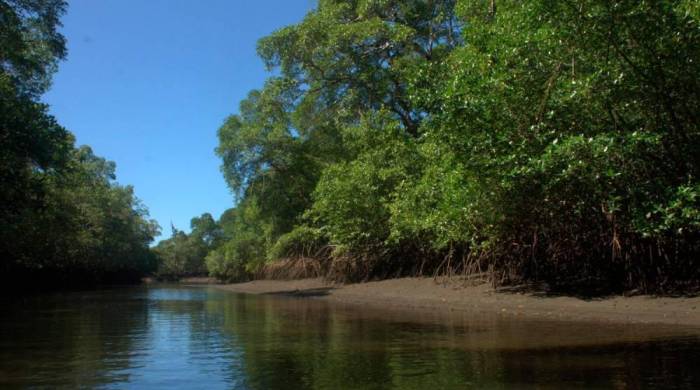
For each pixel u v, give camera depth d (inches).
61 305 818.2
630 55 391.2
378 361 263.9
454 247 778.8
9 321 530.9
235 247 1937.7
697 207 389.7
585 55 408.8
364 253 1002.7
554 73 417.4
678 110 418.9
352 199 907.4
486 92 444.8
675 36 374.0
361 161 933.2
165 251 4190.5
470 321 445.1
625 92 407.2
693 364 238.5
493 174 478.9
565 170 404.8
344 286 1034.7
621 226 509.7
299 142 1231.5
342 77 995.9
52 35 827.4
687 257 495.5
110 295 1233.4
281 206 1273.4
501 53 458.9
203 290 1589.6
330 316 531.5
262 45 999.6
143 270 3245.6
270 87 1061.8
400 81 958.4
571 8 371.6
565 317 455.2
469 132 459.8
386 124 900.0
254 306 731.4
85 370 259.1
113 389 216.5
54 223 1222.9
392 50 997.8
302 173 1261.1
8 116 632.4
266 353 299.1
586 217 550.6
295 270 1417.3
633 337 325.1
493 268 678.5
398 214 779.4
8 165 653.9
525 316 475.5
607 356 261.1
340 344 327.0
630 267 528.7
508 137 450.0
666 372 222.1
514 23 467.2
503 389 198.7
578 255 593.3
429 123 502.6
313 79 1036.5
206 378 234.5
